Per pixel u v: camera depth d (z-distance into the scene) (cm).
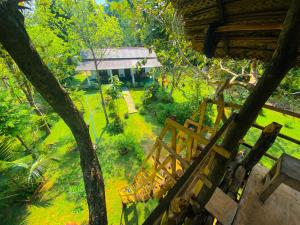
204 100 370
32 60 304
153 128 1499
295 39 127
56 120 1602
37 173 815
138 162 1100
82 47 1523
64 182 974
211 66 787
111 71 2573
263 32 177
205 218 217
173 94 2106
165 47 937
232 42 218
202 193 230
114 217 778
